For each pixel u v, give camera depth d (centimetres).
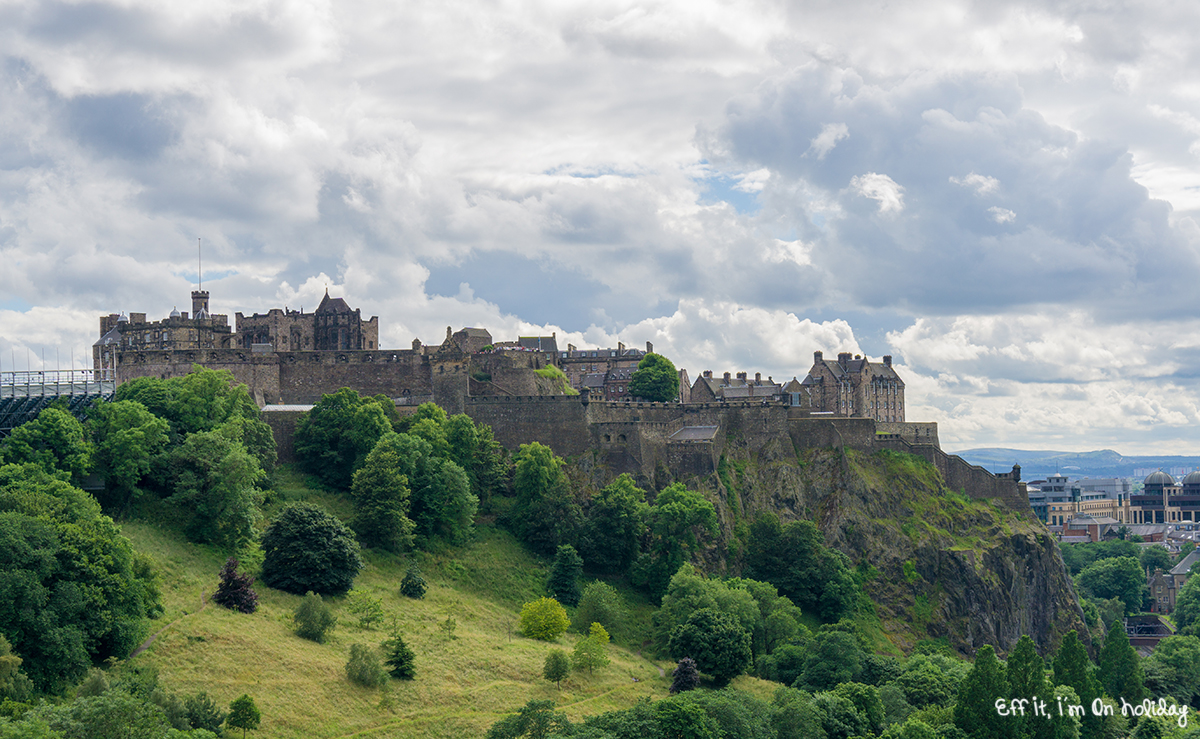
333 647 17512
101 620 14875
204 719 14188
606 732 15175
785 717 16912
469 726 16312
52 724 11738
